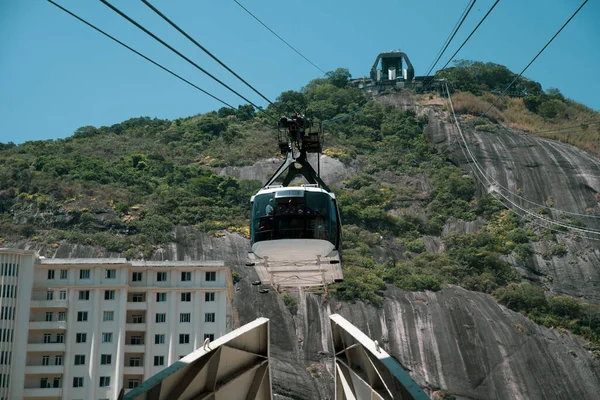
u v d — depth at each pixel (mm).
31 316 95438
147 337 95875
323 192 38156
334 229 37969
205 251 146625
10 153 194000
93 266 97625
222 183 175750
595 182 190625
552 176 193875
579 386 125500
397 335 131375
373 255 157375
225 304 97812
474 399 122000
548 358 130125
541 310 141625
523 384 125125
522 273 155250
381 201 180250
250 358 37031
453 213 176500
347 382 37000
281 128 41719
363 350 34469
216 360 34219
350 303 135250
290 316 131000
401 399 31156
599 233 167500
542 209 180000
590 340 135250
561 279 154500
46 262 97875
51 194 157250
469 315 137125
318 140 41875
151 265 99250
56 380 92750
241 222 158500
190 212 159250
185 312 97188
